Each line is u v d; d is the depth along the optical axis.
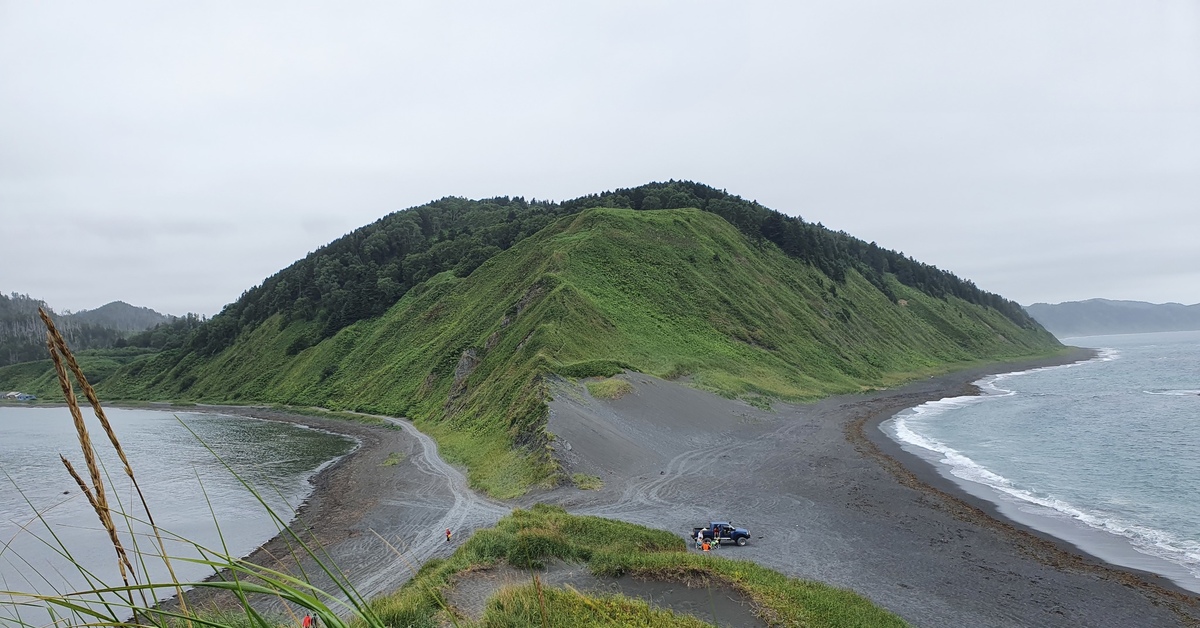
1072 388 97.38
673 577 18.88
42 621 22.91
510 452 48.31
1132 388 93.81
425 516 37.38
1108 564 26.94
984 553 28.39
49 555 32.50
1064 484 40.38
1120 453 48.53
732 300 105.06
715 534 29.34
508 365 71.12
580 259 100.12
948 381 114.75
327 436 76.19
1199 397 79.88
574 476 41.44
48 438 83.00
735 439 57.09
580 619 13.65
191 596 27.17
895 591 24.11
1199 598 23.61
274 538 35.00
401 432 72.50
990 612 22.34
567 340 71.62
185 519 39.59
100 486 2.28
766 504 36.75
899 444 54.75
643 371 69.38
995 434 59.12
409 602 14.81
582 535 25.27
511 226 145.38
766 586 18.48
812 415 71.25
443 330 104.38
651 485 41.28
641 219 121.06
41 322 2.13
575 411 51.78
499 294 100.81
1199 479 40.03
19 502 45.19
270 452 65.62
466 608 16.02
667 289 100.94
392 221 187.38
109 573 30.16
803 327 110.94
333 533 35.59
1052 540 30.06
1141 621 21.88
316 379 115.25
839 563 27.11
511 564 20.48
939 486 40.53
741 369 84.81
